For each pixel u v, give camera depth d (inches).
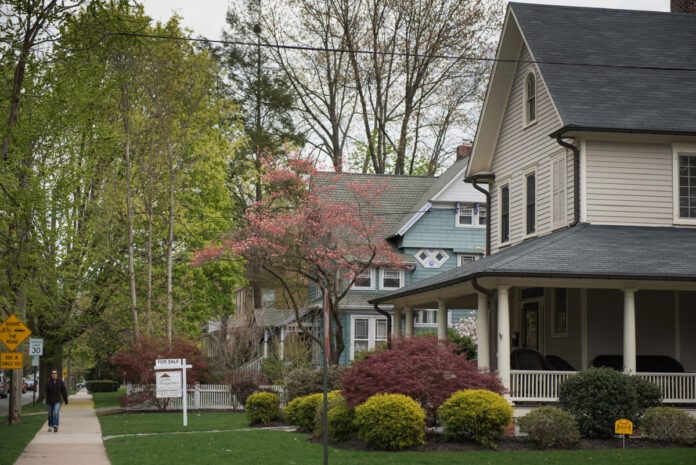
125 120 1333.7
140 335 1369.3
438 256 1688.0
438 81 1866.4
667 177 884.0
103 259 1417.3
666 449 648.4
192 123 1462.8
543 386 769.6
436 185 1747.0
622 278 742.5
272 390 1266.0
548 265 755.4
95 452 715.4
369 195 1418.6
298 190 1390.3
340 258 1241.4
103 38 783.7
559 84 896.9
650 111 876.0
